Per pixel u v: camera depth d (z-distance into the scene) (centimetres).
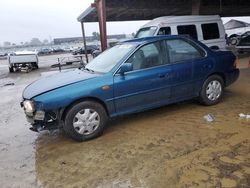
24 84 1292
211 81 562
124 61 473
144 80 479
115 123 520
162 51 506
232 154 362
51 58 3797
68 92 429
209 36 1035
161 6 1578
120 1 1416
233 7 1936
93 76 460
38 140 484
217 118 498
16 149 454
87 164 373
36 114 425
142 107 492
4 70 2397
